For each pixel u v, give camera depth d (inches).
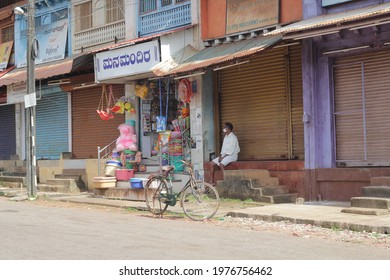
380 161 460.1
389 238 325.1
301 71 515.2
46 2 791.7
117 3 698.2
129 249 283.3
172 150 590.9
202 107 575.8
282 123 530.3
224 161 542.0
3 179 776.3
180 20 610.5
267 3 524.1
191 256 265.3
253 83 555.2
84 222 400.5
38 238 318.7
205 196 413.7
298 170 501.0
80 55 683.4
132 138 634.8
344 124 483.2
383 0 446.9
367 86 468.4
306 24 446.3
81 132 762.2
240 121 565.6
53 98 811.4
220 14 565.9
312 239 326.3
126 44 588.7
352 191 467.5
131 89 666.2
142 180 542.0
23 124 866.1
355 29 426.3
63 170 738.2
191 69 503.2
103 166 642.8
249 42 526.3
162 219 420.5
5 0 906.1
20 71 825.5
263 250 285.9
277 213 410.6
